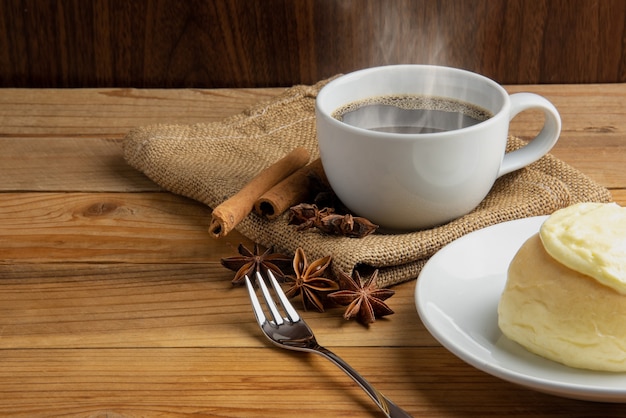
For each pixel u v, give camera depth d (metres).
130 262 0.64
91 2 0.90
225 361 0.56
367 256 0.60
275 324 0.58
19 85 0.94
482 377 0.55
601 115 0.79
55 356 0.57
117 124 0.80
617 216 0.55
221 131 0.75
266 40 0.92
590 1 0.90
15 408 0.54
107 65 0.93
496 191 0.67
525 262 0.55
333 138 0.62
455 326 0.56
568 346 0.53
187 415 0.53
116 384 0.55
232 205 0.63
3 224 0.67
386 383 0.55
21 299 0.61
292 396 0.54
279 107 0.78
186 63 0.93
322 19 0.91
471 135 0.61
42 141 0.77
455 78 0.66
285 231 0.64
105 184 0.72
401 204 0.62
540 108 0.65
